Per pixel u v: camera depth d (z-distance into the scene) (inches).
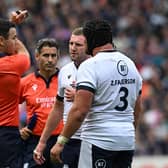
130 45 2417.6
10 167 899.4
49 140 1008.9
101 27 794.2
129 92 800.3
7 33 879.1
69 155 883.4
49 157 1010.7
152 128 2000.5
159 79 2225.6
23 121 1700.3
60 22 2463.1
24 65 886.4
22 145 1019.3
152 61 2330.2
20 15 885.2
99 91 787.4
